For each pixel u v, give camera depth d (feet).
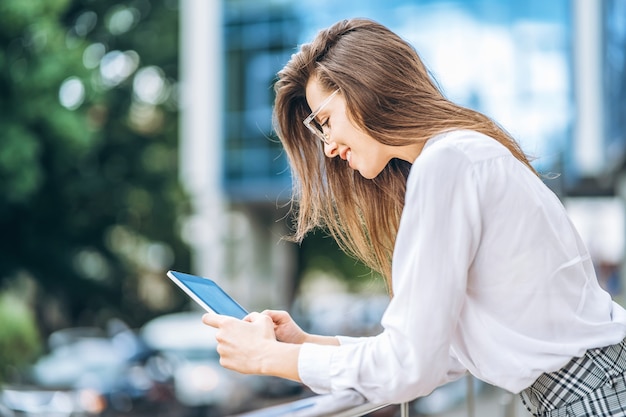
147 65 95.66
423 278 6.10
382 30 6.95
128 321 93.45
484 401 12.22
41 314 87.45
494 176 6.28
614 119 55.42
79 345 43.73
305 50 7.14
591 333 6.37
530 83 82.28
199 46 93.91
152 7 96.17
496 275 6.28
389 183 7.83
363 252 8.07
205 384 40.55
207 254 96.89
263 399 40.91
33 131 72.95
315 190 8.00
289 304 110.83
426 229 6.15
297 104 7.75
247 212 100.78
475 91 83.25
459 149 6.31
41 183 74.08
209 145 94.07
